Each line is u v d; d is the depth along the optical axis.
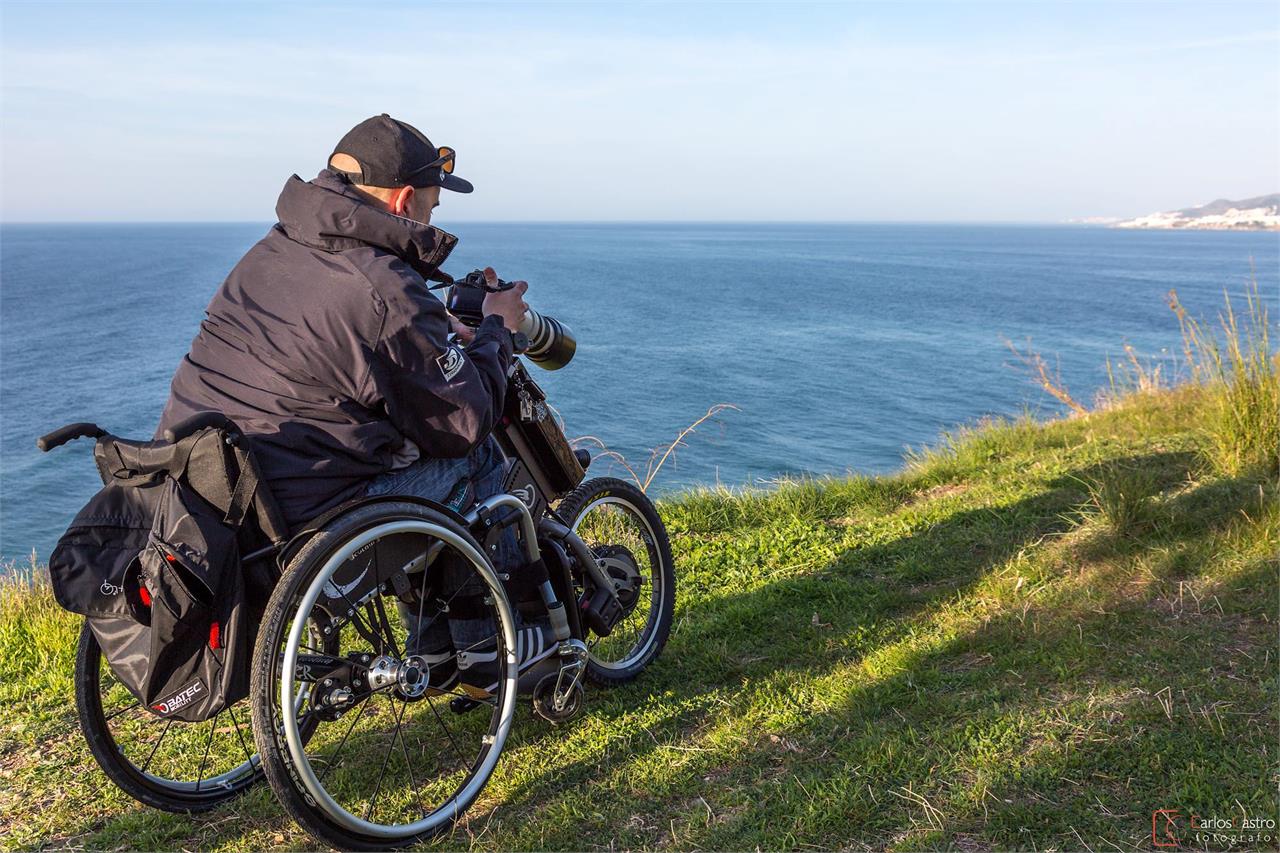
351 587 2.64
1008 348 56.25
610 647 4.00
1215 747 2.82
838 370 46.91
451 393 2.70
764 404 36.69
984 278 138.00
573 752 3.20
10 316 94.75
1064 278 139.38
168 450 2.42
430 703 3.17
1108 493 5.08
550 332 3.42
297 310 2.60
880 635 3.99
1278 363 6.32
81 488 31.34
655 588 3.99
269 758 2.44
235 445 2.39
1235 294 103.81
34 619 4.56
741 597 4.58
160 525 2.40
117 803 3.01
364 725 3.46
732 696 3.52
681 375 44.22
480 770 2.95
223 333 2.68
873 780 2.83
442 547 2.91
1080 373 45.41
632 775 3.02
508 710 3.02
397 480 2.84
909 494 6.54
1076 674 3.38
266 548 2.51
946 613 4.14
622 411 34.66
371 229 2.64
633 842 2.68
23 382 53.47
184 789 2.96
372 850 2.66
